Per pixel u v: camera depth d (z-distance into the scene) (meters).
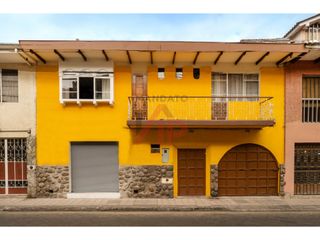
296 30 13.95
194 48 11.57
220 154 13.12
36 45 11.32
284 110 13.20
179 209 11.27
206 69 13.12
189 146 13.09
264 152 13.32
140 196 12.95
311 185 13.32
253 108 13.16
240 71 13.25
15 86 13.02
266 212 11.02
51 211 11.15
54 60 12.84
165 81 13.08
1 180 13.05
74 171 13.14
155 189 12.98
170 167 12.98
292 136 13.13
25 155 13.05
